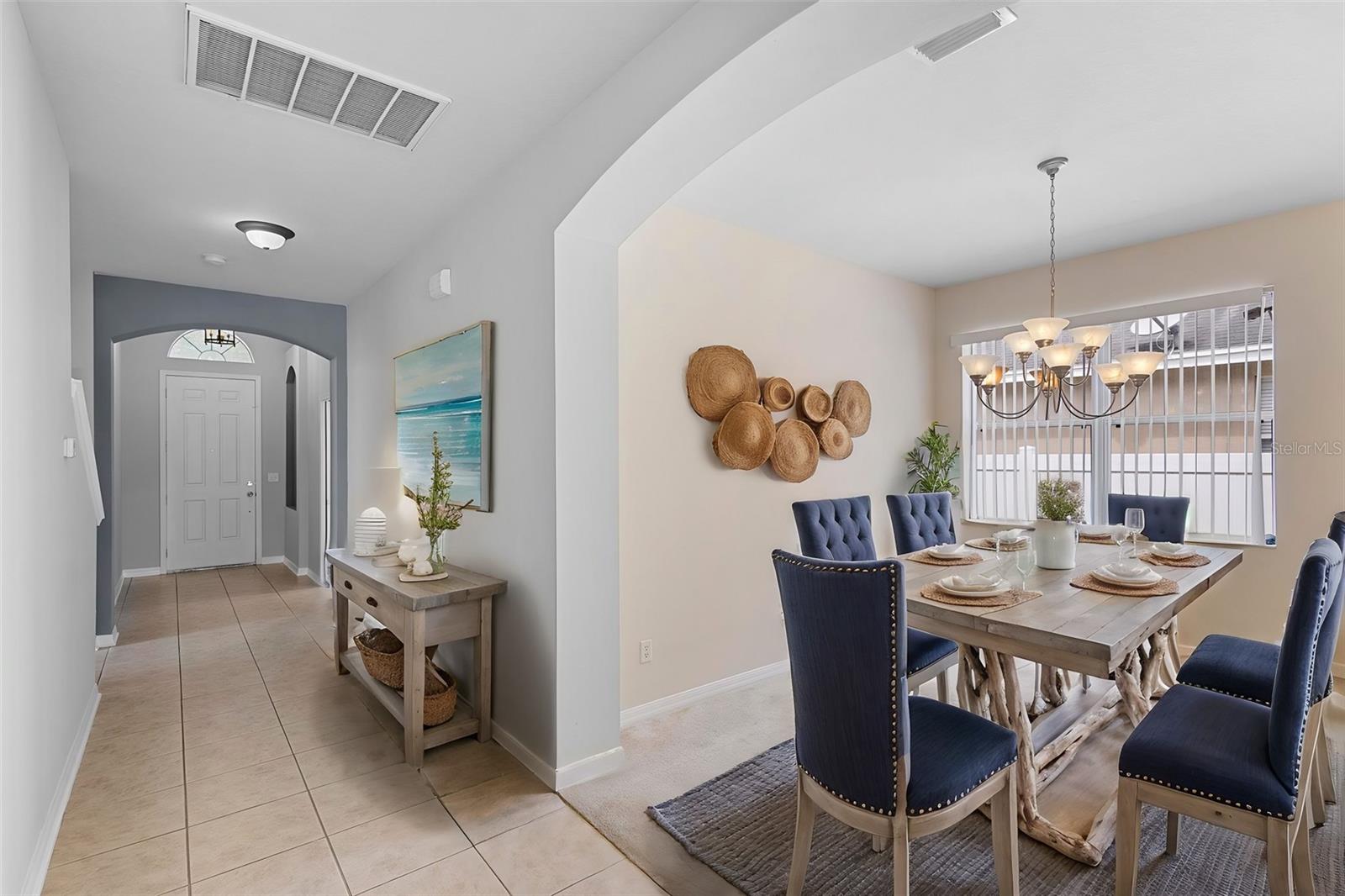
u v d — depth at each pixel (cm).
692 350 337
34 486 193
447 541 322
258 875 192
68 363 259
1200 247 375
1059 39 203
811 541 303
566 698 246
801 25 155
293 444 704
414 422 370
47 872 193
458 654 321
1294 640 152
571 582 248
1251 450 367
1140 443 407
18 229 175
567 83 219
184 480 697
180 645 421
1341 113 247
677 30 188
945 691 291
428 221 338
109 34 189
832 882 189
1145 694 298
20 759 173
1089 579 250
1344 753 255
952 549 304
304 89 220
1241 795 155
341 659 360
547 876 192
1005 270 449
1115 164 289
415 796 236
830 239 384
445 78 215
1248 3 187
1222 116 249
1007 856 169
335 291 475
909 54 207
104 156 264
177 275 432
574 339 252
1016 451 461
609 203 236
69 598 249
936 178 302
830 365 413
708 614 343
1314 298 340
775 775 253
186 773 252
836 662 156
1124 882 172
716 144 206
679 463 331
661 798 236
